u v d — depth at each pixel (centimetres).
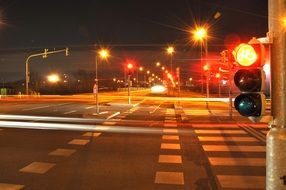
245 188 984
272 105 593
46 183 1017
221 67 2938
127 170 1170
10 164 1241
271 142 580
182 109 4012
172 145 1633
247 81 606
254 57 598
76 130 2123
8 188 969
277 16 596
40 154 1410
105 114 3328
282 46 592
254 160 1323
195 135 1956
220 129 2238
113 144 1648
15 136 1867
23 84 12119
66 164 1246
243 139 1814
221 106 4491
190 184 1020
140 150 1508
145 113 3522
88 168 1192
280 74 590
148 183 1026
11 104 4866
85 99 6462
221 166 1231
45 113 3397
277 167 573
